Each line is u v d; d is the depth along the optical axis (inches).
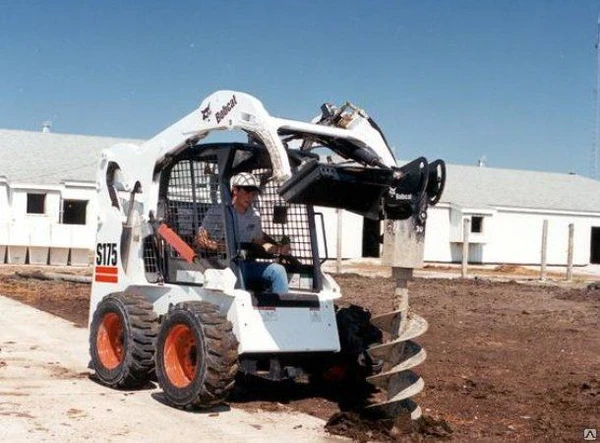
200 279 345.1
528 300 808.3
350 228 1519.4
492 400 361.7
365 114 346.0
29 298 713.6
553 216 1712.6
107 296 370.0
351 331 348.5
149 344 347.6
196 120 344.8
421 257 296.0
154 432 290.8
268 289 337.4
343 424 301.6
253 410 330.3
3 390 346.9
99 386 364.2
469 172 1879.9
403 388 301.7
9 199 1322.6
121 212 389.4
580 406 352.5
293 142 352.2
